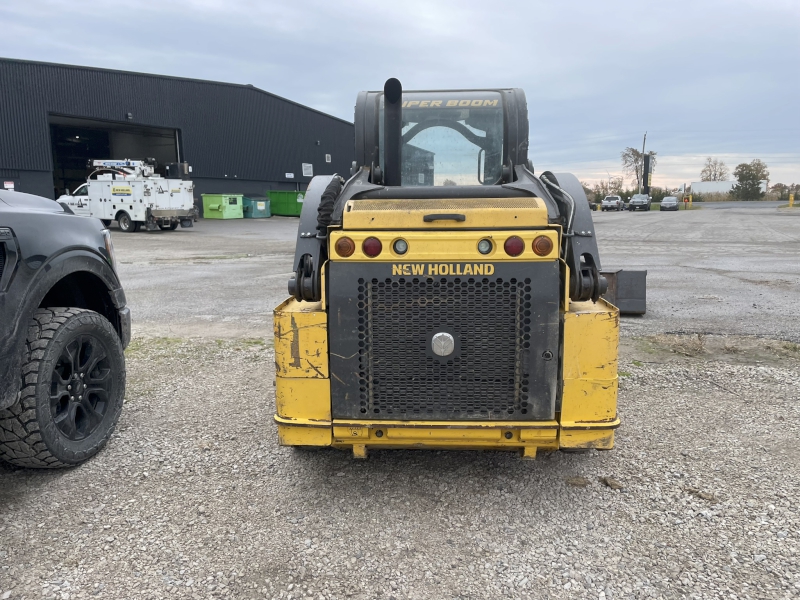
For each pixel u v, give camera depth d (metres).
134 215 26.09
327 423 3.12
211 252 17.81
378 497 3.36
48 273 3.51
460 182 4.53
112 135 45.09
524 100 4.56
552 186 3.52
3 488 3.46
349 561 2.79
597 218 38.69
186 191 27.03
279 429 3.19
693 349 6.24
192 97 38.47
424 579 2.66
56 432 3.53
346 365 3.07
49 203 4.22
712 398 4.86
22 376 3.37
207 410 4.66
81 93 33.22
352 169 4.68
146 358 6.09
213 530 3.04
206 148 39.72
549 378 3.02
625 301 7.82
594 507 3.24
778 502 3.25
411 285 2.99
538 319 2.97
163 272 12.94
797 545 2.86
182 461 3.80
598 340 3.01
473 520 3.13
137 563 2.77
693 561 2.76
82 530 3.04
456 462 3.77
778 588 2.57
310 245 3.32
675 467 3.67
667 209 55.56
